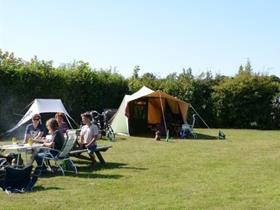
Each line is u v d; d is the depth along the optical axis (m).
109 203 9.06
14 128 21.61
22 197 9.52
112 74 30.81
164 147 19.33
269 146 20.06
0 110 23.30
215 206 8.88
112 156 16.20
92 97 28.58
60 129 13.34
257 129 32.75
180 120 26.86
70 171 12.74
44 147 12.21
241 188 10.59
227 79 34.91
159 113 27.72
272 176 12.19
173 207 8.75
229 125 34.50
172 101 27.06
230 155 16.70
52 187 10.59
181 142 21.69
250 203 9.13
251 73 34.81
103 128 23.31
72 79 27.25
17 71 24.05
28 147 12.03
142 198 9.52
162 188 10.55
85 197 9.56
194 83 34.28
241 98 33.91
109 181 11.35
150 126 27.81
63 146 12.27
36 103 21.44
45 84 25.50
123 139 22.83
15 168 10.04
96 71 29.75
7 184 10.01
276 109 33.69
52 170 12.53
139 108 27.53
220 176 12.16
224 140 23.11
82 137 14.01
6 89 23.61
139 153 17.14
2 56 25.34
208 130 30.22
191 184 11.04
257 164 14.39
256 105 33.81
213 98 34.12
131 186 10.77
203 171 12.98
